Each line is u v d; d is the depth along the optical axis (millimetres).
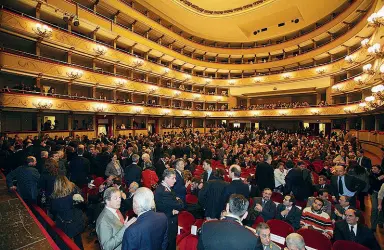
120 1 21000
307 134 23984
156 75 26141
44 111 15195
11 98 12625
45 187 4133
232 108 32094
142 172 5656
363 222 3873
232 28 30922
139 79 23984
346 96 23266
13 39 14156
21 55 13297
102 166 6820
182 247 3658
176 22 29391
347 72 22328
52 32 15016
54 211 3285
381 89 8953
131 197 4289
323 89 25891
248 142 15734
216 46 34250
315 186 5824
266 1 25812
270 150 11016
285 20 28672
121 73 23312
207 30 31594
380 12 7195
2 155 6785
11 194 3928
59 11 15664
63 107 15633
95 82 18484
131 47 23453
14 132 13141
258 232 2895
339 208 4332
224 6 27969
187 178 5879
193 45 30938
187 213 4371
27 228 2611
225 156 10125
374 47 8688
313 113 24656
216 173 4941
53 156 5176
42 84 16594
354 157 8586
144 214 2271
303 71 27234
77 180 5613
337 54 24828
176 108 28094
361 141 17469
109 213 2590
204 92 32531
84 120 19125
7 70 12719
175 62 29359
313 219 4184
